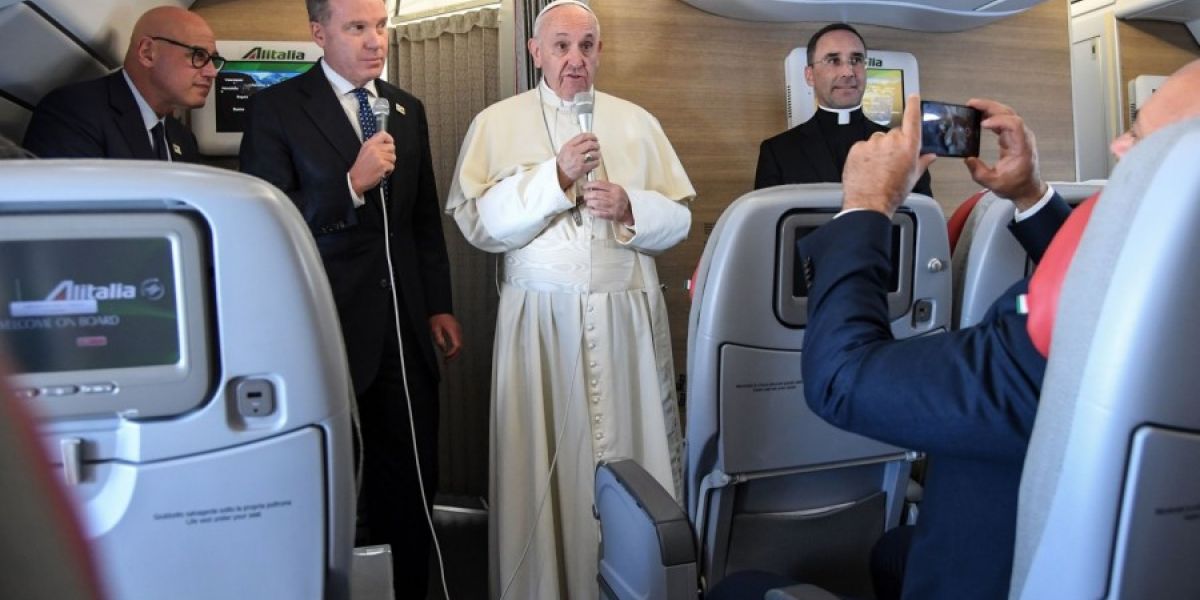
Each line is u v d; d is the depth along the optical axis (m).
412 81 3.80
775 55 3.85
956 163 4.12
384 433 2.65
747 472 1.75
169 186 0.89
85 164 0.88
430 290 2.85
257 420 0.97
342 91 2.62
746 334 1.65
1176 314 0.79
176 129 2.86
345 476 1.04
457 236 3.77
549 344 2.68
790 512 1.89
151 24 2.59
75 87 2.57
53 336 0.89
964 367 1.03
